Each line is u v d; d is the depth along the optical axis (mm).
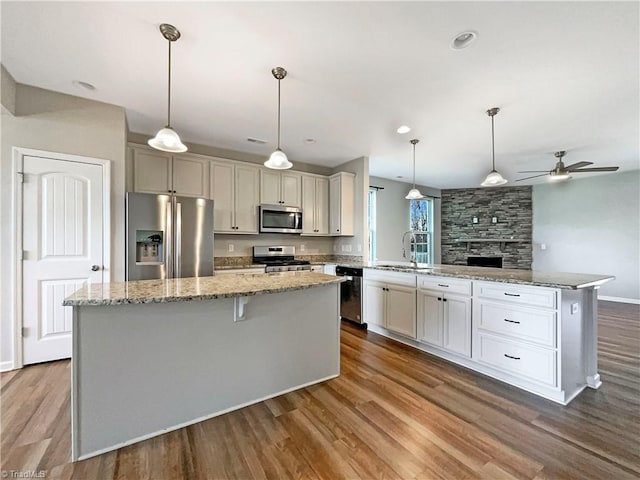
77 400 1511
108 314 1588
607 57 2061
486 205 7078
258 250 4578
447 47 1979
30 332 2576
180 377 1784
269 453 1554
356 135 3682
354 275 4023
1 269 2471
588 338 2338
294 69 2258
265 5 1629
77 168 2734
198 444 1624
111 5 1639
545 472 1432
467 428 1772
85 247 2773
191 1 1603
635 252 5492
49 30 1844
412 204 6930
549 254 6477
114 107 2893
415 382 2369
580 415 1914
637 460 1516
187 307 1808
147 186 3482
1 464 1461
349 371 2578
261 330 2088
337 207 4836
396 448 1596
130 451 1568
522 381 2279
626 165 5086
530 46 1953
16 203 2506
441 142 3926
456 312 2713
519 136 3676
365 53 2051
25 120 2535
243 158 4449
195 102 2820
